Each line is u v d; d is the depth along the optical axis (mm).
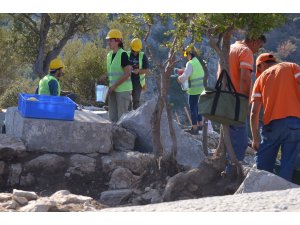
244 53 7387
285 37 46656
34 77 34094
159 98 7992
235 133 7582
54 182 8531
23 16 29703
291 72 7359
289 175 7316
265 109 7422
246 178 6621
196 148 10055
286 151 7332
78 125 9000
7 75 29578
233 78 7496
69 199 6078
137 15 8672
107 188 8500
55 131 8922
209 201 5305
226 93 6855
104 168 8734
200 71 12555
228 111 6828
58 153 8922
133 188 8031
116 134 9875
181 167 7891
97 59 26891
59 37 31281
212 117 6902
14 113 9820
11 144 8695
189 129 13750
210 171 7309
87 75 26594
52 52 29984
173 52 7824
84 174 8656
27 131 8852
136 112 10359
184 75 12492
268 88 7391
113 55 11305
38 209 5590
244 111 6875
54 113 8984
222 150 7379
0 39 29500
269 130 7418
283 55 44531
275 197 5336
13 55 29859
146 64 13164
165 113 10211
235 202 5195
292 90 7328
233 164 7188
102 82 11914
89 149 9039
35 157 8734
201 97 6926
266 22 7105
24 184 8484
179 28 7531
